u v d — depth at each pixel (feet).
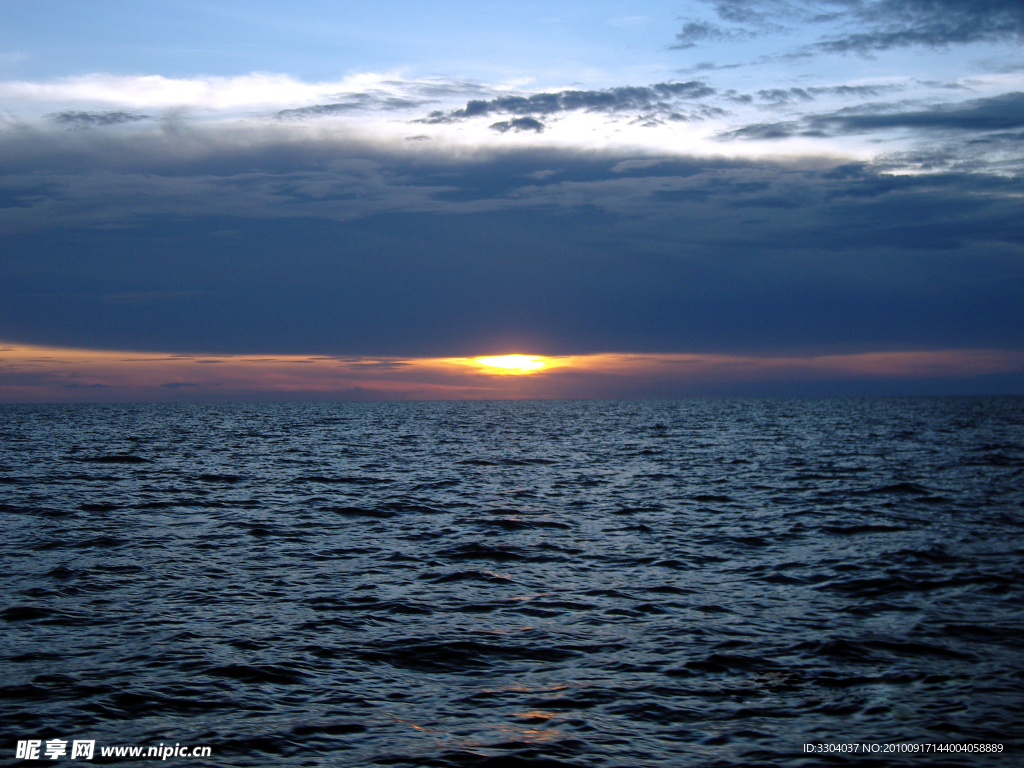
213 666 38.47
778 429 292.61
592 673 38.17
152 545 69.10
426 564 62.85
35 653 40.04
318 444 214.07
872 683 36.58
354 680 37.14
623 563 63.36
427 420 420.77
